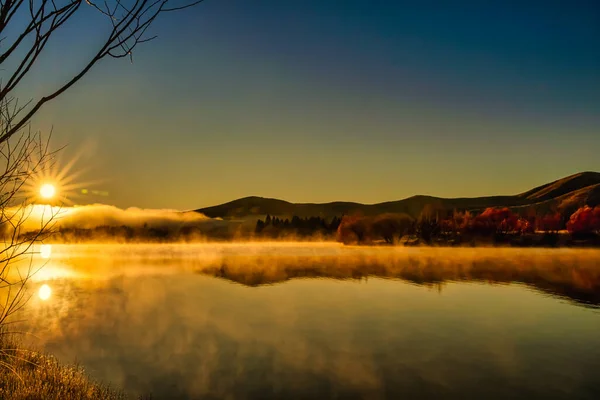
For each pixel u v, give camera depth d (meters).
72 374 15.27
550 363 20.81
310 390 17.50
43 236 5.18
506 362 20.94
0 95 3.56
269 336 25.72
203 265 78.19
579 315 31.59
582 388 17.77
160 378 18.38
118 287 46.50
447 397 16.91
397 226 155.75
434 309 34.09
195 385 17.67
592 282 50.34
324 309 34.25
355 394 17.03
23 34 3.65
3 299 21.52
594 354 22.23
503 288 45.78
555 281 51.66
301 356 21.94
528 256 95.62
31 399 11.38
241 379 18.58
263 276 58.94
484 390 17.59
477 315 31.69
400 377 19.06
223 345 23.69
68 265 77.06
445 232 157.75
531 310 33.56
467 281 51.94
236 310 33.78
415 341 24.73
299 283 50.75
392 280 53.31
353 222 162.38
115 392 16.53
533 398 16.77
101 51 3.69
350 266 73.62
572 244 133.75
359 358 21.59
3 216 5.09
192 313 32.41
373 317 31.16
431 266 72.25
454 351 22.83
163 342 24.02
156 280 54.16
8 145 5.15
